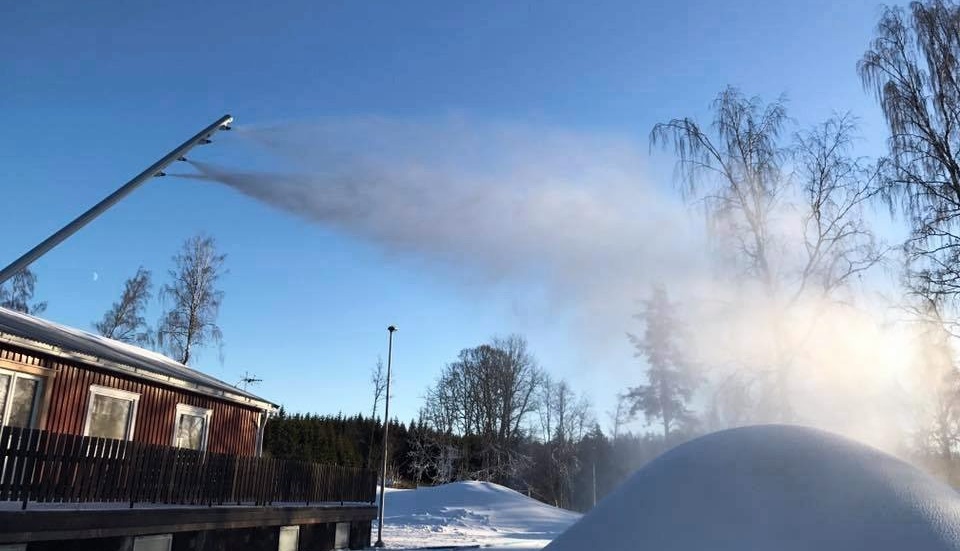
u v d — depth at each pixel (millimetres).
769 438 5188
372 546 19297
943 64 14070
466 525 27938
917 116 14055
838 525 4105
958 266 13422
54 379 12781
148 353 19547
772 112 17078
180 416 16266
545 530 27828
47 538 8742
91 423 13602
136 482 10719
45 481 9055
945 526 4031
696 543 4250
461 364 55469
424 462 52688
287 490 15344
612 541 4582
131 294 32281
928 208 13883
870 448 5070
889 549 3863
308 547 15984
